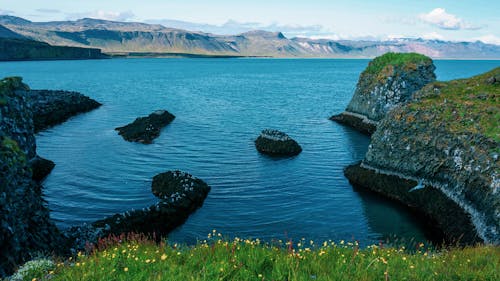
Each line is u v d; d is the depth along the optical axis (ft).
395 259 36.50
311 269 32.32
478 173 101.09
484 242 88.53
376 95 241.14
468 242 92.89
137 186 128.47
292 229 100.63
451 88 152.97
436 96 145.18
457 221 100.94
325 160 165.37
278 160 163.12
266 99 385.50
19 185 68.54
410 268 33.27
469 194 102.17
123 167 149.28
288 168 152.05
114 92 429.79
